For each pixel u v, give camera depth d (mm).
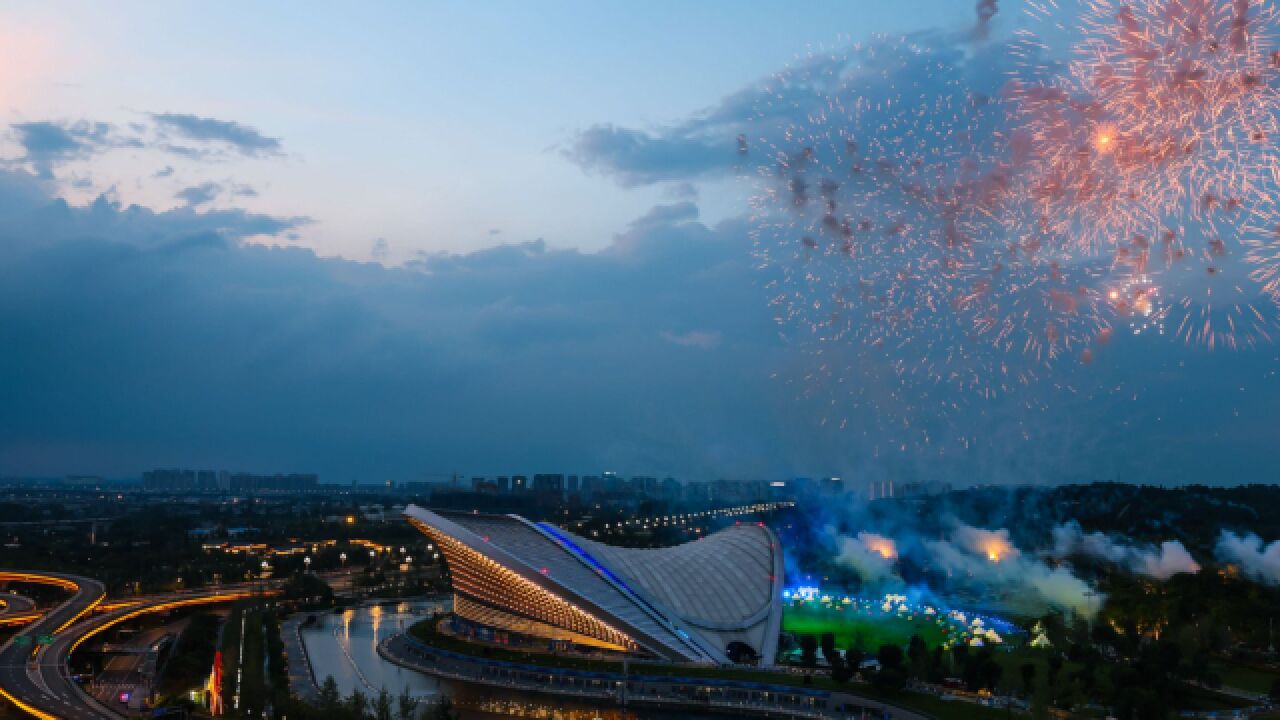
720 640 185000
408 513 197375
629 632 180125
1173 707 135500
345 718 126562
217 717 140125
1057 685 135125
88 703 148125
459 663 188125
